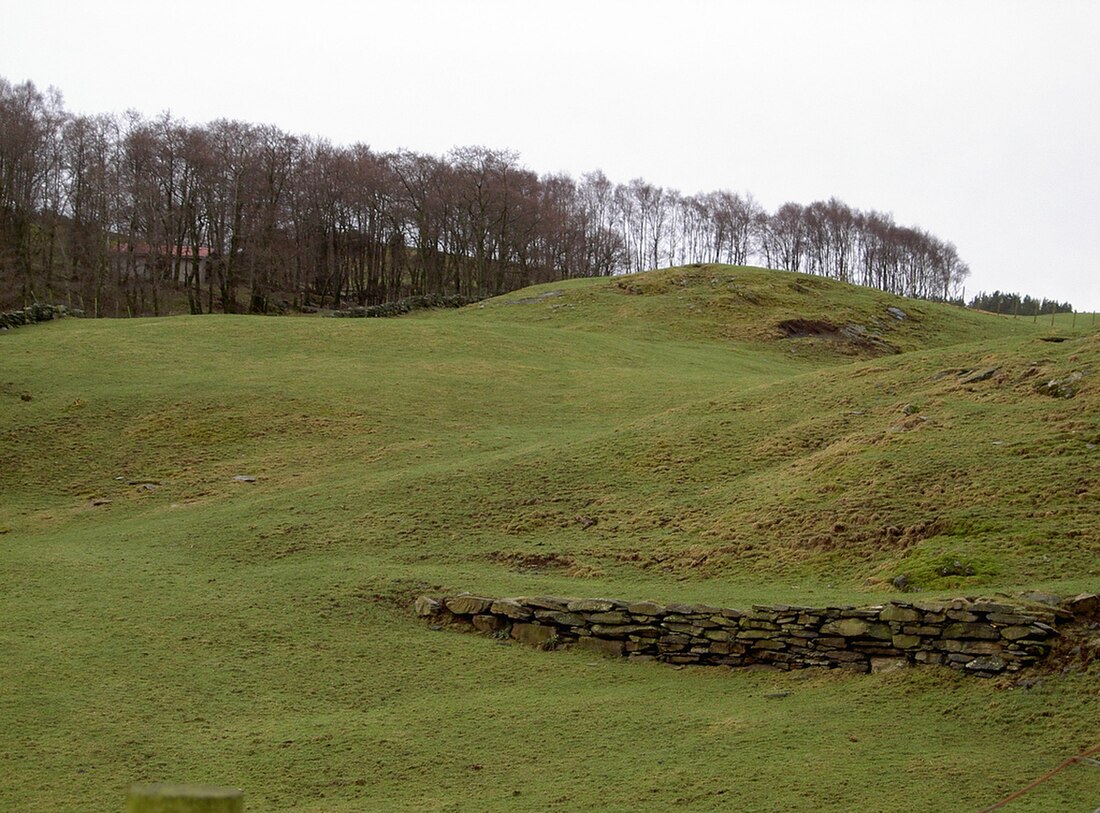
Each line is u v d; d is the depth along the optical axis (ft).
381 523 85.76
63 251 293.84
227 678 53.88
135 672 53.98
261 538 83.46
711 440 101.86
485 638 61.05
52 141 289.74
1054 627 46.93
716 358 188.44
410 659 57.26
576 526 82.79
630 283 259.39
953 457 78.95
